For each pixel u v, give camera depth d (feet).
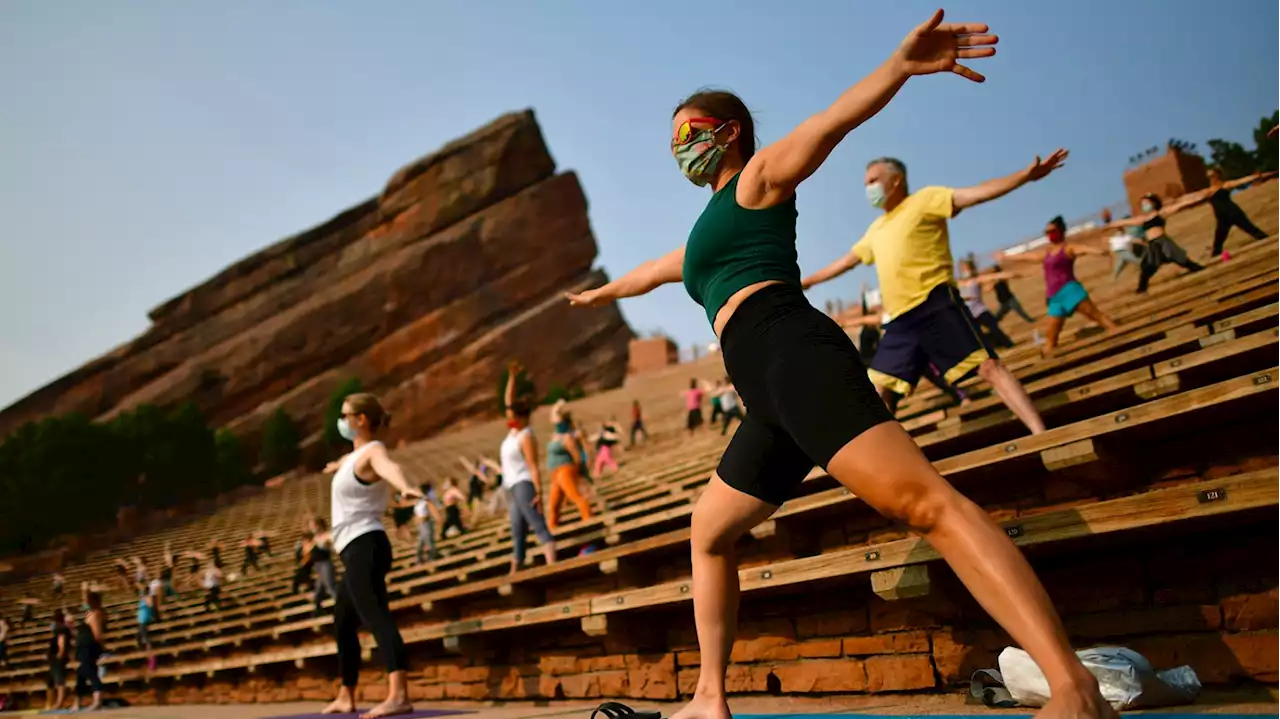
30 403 204.33
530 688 18.81
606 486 43.06
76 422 141.38
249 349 211.00
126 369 211.00
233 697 33.63
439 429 211.20
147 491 147.13
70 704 46.16
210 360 209.77
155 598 59.26
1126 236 35.19
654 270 10.01
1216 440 12.36
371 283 221.66
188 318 223.71
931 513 6.20
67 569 102.53
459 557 35.24
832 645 13.19
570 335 229.66
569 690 17.69
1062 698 5.37
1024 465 13.78
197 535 104.94
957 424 19.90
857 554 11.57
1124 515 9.28
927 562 10.83
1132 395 15.80
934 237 16.08
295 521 94.07
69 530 132.57
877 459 6.40
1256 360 14.30
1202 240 45.16
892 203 16.87
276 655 29.17
